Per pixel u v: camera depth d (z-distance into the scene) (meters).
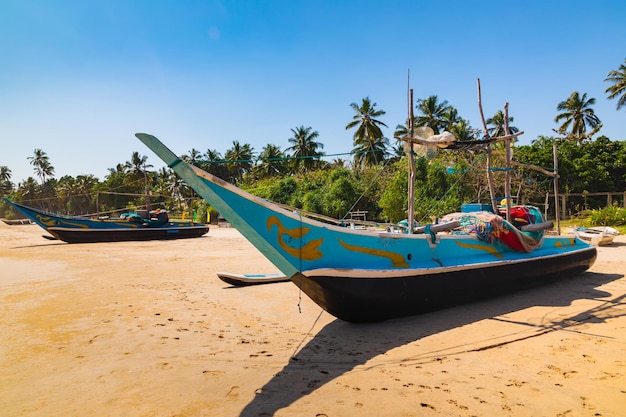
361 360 5.38
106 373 5.07
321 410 4.02
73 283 11.41
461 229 9.12
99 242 25.47
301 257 5.93
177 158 5.18
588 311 7.77
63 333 6.78
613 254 16.12
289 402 4.20
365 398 4.25
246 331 6.80
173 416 3.97
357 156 44.22
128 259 16.83
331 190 36.28
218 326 7.10
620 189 40.59
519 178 28.22
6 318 7.79
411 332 6.53
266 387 4.59
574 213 38.78
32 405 4.25
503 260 8.74
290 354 5.66
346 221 9.04
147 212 28.31
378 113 44.53
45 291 10.33
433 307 7.56
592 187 39.94
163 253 19.05
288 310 8.19
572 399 4.16
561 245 11.26
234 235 31.31
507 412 3.91
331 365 5.22
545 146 41.81
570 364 5.11
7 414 4.07
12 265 15.60
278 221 5.75
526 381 4.61
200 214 50.56
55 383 4.80
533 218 10.05
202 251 19.88
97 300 9.20
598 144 41.56
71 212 86.44
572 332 6.45
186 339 6.40
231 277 10.53
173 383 4.74
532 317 7.36
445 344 5.95
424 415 3.87
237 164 64.69
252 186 51.47
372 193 36.53
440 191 29.22
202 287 10.59
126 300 9.16
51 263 15.96
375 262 6.75
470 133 44.62
